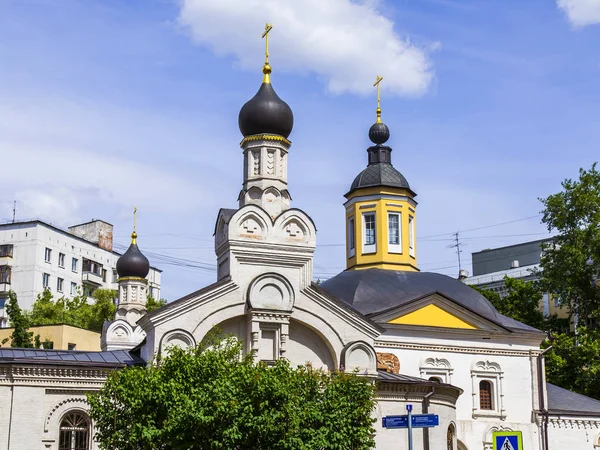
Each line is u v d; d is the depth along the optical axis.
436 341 54.69
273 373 33.53
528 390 56.16
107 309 96.44
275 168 47.75
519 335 56.31
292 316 43.94
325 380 35.44
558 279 73.00
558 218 73.50
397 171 63.03
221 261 45.34
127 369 34.69
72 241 110.00
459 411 54.41
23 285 102.88
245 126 48.38
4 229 105.00
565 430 56.72
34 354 43.56
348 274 58.91
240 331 43.62
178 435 31.33
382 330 45.53
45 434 39.94
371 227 61.66
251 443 32.00
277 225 44.62
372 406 35.88
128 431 32.72
